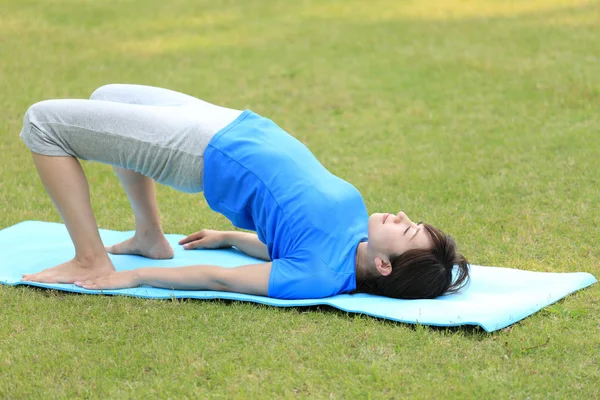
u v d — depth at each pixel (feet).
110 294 14.30
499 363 11.91
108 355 12.09
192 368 11.69
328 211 14.33
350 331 12.84
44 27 41.63
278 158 14.39
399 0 51.90
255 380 11.44
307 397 11.05
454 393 11.12
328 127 27.20
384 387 11.28
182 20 45.55
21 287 14.64
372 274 14.40
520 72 32.78
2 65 33.50
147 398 11.00
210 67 35.01
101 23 43.80
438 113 28.27
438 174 22.09
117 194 20.95
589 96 28.94
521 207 19.39
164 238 16.51
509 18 44.32
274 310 13.60
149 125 14.37
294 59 36.45
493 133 25.72
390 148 24.73
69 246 16.83
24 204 19.81
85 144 14.51
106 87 15.92
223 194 14.60
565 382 11.41
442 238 14.17
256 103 29.94
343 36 41.04
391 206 19.77
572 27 40.88
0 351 12.23
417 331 12.69
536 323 13.16
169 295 14.12
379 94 30.89
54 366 11.76
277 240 14.33
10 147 24.04
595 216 18.53
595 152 23.02
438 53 36.70
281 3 51.29
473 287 14.70
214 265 14.65
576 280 14.75
